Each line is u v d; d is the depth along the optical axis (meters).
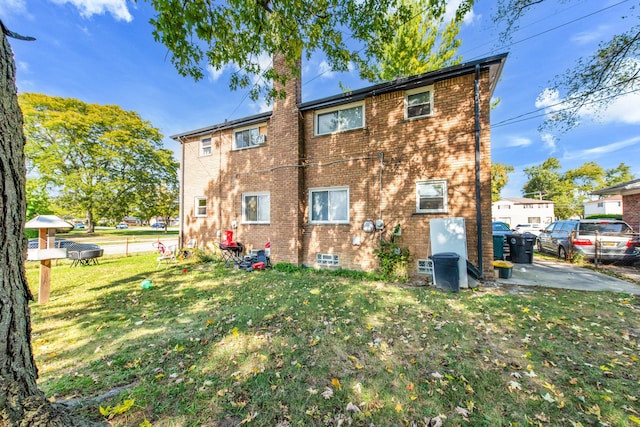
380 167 7.14
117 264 8.98
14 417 1.42
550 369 2.57
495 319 3.82
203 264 8.80
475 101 6.08
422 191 6.70
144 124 24.73
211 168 10.51
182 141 11.38
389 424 1.91
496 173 36.47
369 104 7.34
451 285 5.42
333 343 3.12
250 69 4.69
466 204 6.20
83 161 22.31
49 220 4.93
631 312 4.04
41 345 3.12
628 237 7.77
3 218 1.46
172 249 9.22
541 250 11.77
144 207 24.47
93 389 2.29
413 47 10.62
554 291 5.25
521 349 2.96
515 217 37.06
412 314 4.05
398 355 2.85
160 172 25.44
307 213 8.12
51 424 1.51
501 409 2.04
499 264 6.46
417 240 6.64
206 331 3.48
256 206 9.34
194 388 2.30
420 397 2.18
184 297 5.00
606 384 2.33
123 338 3.29
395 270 6.47
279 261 8.17
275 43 4.25
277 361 2.73
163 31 3.50
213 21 3.58
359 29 4.86
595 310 4.14
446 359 2.76
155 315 4.06
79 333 3.44
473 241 6.12
